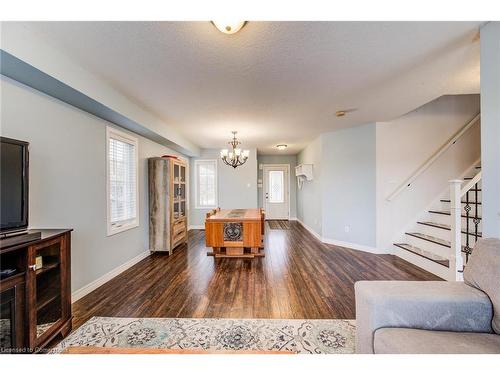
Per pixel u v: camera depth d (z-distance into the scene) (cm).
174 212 430
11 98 183
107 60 197
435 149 397
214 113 340
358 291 140
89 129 265
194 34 163
